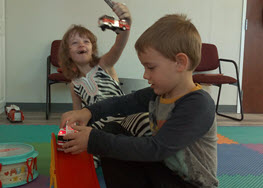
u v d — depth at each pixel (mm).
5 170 1039
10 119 2277
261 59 3166
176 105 678
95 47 1438
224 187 1123
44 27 2793
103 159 786
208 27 3041
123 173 725
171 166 721
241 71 3131
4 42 2727
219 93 2961
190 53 642
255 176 1253
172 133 632
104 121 1180
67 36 1396
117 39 1318
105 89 1359
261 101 3211
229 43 3092
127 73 2951
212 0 3016
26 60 2803
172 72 644
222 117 2844
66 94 2865
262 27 3137
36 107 2855
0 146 1192
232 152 1612
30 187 1065
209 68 2844
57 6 2791
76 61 1391
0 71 2602
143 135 882
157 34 630
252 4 3102
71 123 827
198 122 634
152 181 708
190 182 709
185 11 2986
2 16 2645
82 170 762
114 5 964
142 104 902
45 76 2834
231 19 3070
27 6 2756
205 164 694
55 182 753
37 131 1968
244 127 2348
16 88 2822
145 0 2910
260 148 1715
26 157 1087
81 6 2818
